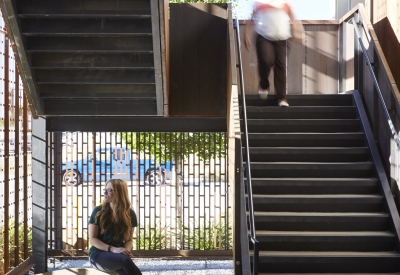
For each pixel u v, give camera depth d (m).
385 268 5.22
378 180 5.88
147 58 6.00
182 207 7.70
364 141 6.51
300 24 6.71
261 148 6.26
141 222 9.12
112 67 6.00
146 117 7.07
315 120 6.73
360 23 6.95
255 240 4.46
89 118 6.97
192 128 7.15
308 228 5.55
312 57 8.38
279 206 5.72
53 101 6.56
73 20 5.66
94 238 5.02
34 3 5.45
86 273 4.49
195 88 7.08
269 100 7.15
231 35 6.32
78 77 6.17
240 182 5.27
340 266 5.22
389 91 5.89
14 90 6.38
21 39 5.58
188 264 7.39
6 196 5.97
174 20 7.12
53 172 7.87
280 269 5.20
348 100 7.20
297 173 6.09
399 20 6.01
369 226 5.56
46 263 6.65
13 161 6.63
